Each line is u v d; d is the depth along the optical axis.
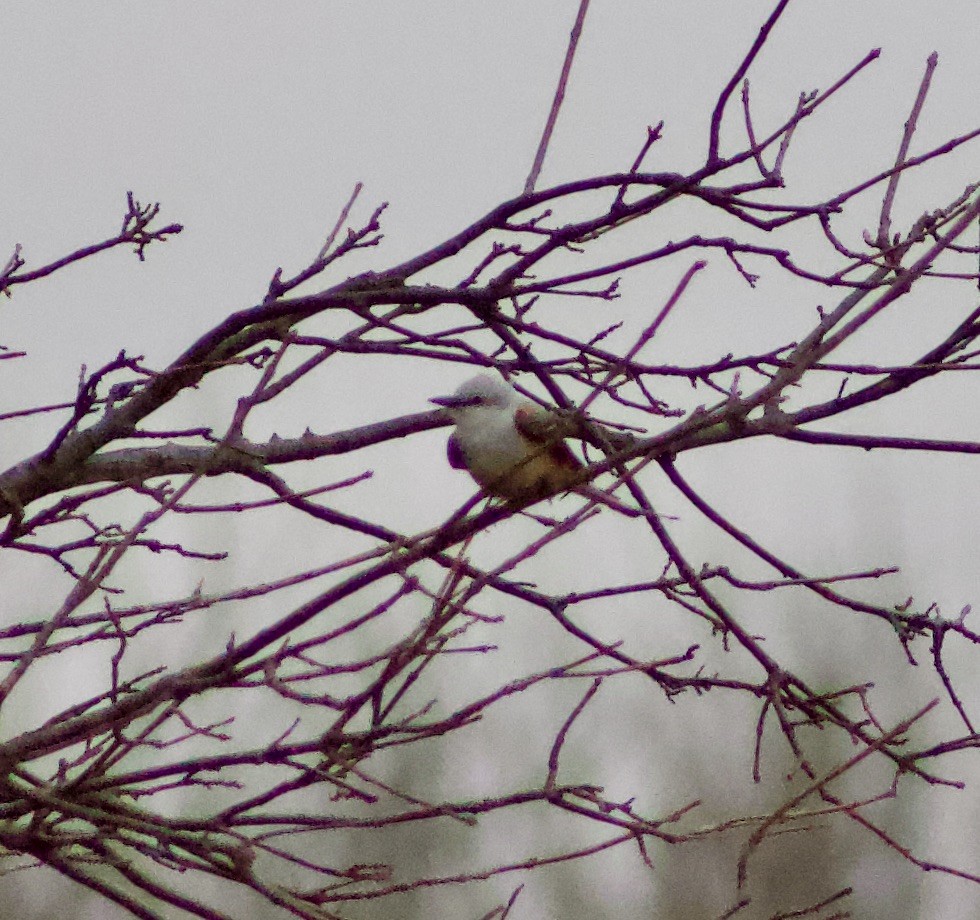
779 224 10.43
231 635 8.16
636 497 11.03
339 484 8.82
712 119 10.21
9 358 9.80
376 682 7.75
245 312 10.41
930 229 10.69
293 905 8.48
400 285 11.07
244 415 8.01
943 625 11.38
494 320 10.82
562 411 10.59
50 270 10.16
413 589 7.67
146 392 10.97
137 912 8.79
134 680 8.89
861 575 10.61
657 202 10.54
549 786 8.66
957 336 10.82
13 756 8.28
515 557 7.49
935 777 10.44
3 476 10.88
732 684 10.95
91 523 10.04
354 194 11.36
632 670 8.41
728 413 7.60
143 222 10.31
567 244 10.84
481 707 8.12
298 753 8.29
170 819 8.82
